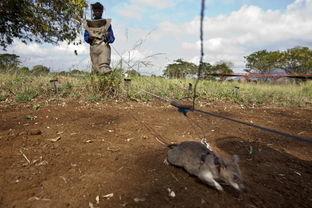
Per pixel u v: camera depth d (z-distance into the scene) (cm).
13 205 216
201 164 254
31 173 268
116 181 253
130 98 653
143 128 434
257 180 276
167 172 277
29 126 418
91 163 293
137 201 222
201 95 786
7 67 866
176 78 989
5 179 253
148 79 834
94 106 573
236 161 262
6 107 541
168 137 401
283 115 633
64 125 429
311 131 491
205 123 495
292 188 264
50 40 1135
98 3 646
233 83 1053
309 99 922
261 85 1084
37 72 873
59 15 1070
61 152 321
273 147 388
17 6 977
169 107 609
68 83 691
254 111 661
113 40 674
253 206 229
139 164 294
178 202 223
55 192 235
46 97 628
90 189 239
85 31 658
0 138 354
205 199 231
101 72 656
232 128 475
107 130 414
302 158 354
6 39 1102
